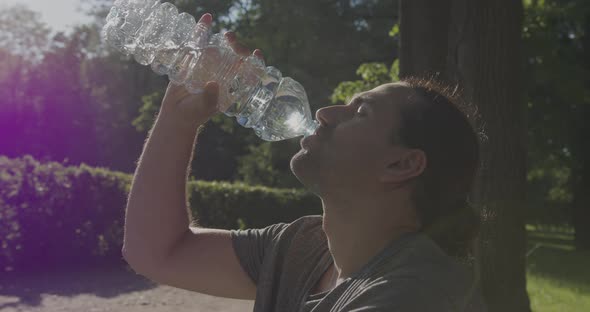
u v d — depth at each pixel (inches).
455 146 54.7
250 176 925.8
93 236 375.9
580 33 666.2
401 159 54.4
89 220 374.9
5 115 1405.0
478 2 181.9
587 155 680.4
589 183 682.2
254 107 82.4
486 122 179.6
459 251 55.7
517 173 181.5
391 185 55.2
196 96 66.4
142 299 298.8
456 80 182.7
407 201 55.4
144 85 1341.0
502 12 182.7
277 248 64.1
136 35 84.0
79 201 371.6
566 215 935.0
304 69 740.0
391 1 775.1
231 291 68.4
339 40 739.4
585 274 431.2
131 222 67.8
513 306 175.5
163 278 68.3
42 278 334.6
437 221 55.4
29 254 357.1
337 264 58.2
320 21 725.9
